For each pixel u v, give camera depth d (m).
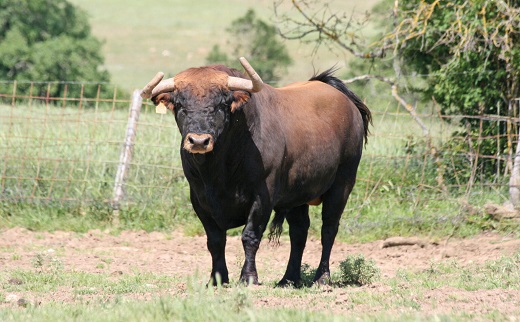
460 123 41.75
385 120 43.94
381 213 38.06
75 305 21.14
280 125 25.58
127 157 38.97
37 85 94.81
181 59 169.38
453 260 31.30
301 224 27.97
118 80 143.38
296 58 136.00
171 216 38.66
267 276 29.91
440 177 39.00
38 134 45.44
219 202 24.70
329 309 20.91
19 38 97.19
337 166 28.20
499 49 39.47
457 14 38.75
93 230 37.78
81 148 42.47
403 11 41.56
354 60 62.94
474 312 20.34
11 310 20.22
